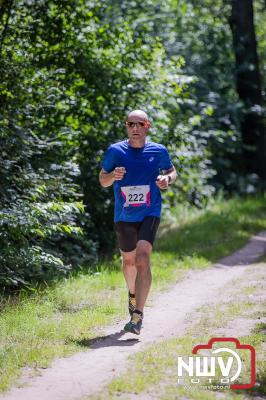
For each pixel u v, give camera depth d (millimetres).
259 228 36219
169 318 17141
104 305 18000
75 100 28000
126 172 15609
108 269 23859
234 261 27062
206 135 41969
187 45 52344
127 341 14945
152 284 21516
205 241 31688
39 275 21219
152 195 15703
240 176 52844
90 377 12336
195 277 23469
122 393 11391
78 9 27781
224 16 55969
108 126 28969
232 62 53125
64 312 17516
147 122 15680
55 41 27703
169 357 13305
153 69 29812
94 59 28531
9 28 25484
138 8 44781
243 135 54438
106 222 29547
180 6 52250
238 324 16094
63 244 24703
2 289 20484
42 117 26609
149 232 15398
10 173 21578
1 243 19781
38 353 13555
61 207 19750
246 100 53250
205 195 43469
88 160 28547
